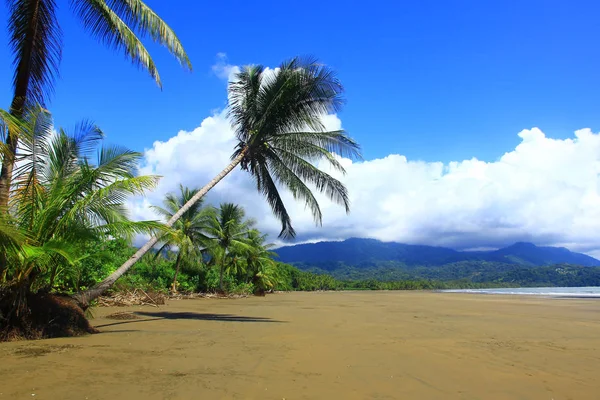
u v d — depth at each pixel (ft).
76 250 28.45
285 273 302.66
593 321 49.70
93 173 30.12
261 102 49.55
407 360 23.67
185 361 21.71
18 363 19.61
